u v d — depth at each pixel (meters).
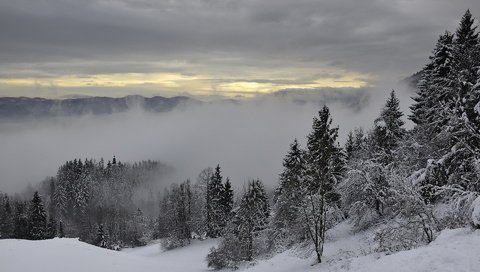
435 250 14.49
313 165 28.11
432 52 38.59
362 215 37.38
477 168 19.47
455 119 22.08
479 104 21.83
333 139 27.89
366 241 30.94
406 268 14.05
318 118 28.28
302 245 32.66
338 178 42.97
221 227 74.12
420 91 39.88
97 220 136.25
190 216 78.19
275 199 48.47
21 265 23.97
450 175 22.89
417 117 39.72
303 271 25.52
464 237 15.30
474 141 21.77
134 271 28.17
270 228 50.09
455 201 19.02
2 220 98.00
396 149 36.84
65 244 31.55
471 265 12.40
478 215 15.78
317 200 29.39
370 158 39.81
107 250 34.91
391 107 39.34
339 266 20.30
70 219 139.88
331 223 40.84
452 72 30.33
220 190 76.19
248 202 50.00
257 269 32.28
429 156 31.97
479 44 30.77
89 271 25.59
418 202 21.31
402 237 21.42
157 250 80.44
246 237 48.12
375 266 16.00
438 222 20.97
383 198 35.19
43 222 77.94
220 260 46.22
